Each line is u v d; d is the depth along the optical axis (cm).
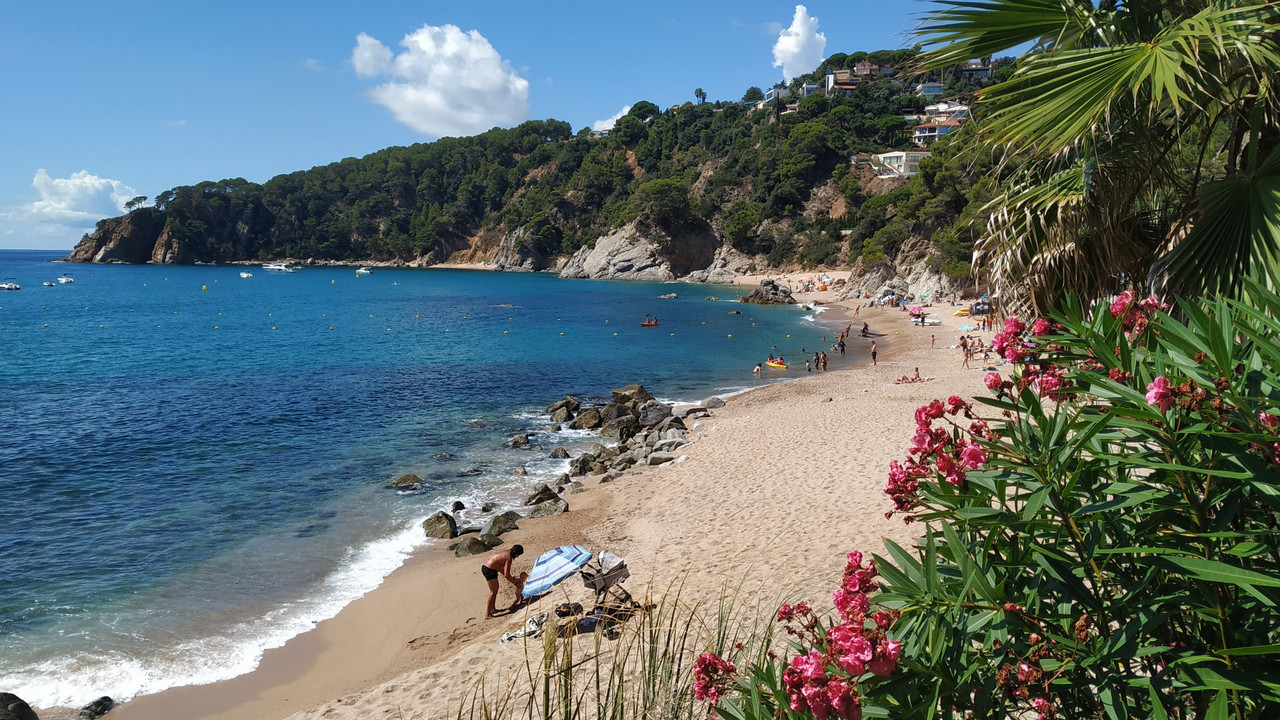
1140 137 516
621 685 392
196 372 4612
